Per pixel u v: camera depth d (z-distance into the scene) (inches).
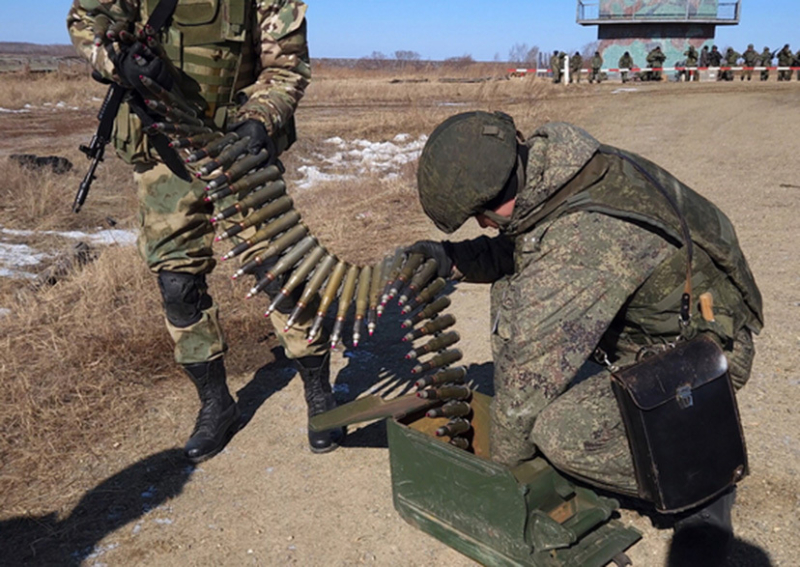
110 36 93.9
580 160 83.0
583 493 96.8
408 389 143.9
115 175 345.4
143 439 126.6
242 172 103.7
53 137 506.6
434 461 95.0
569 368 81.9
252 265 104.7
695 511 90.0
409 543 99.3
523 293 83.4
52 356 151.7
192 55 106.4
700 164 390.0
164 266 115.4
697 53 1448.1
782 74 1378.0
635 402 78.0
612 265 81.7
